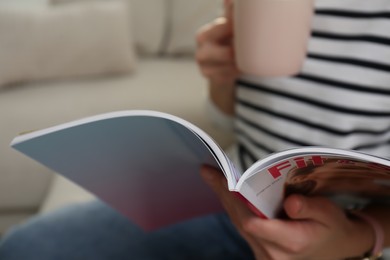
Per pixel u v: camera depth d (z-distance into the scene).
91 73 1.63
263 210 0.54
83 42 1.58
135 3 1.75
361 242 0.62
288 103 0.77
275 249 0.57
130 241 0.85
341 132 0.72
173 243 0.84
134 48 1.80
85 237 0.85
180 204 0.77
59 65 1.59
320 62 0.73
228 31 0.76
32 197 1.42
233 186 0.43
